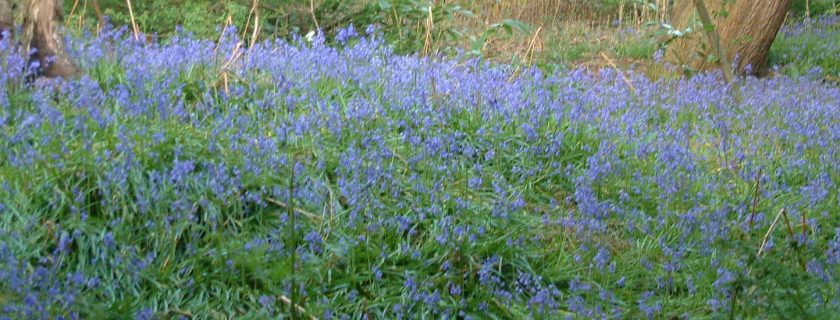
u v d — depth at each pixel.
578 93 7.82
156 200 4.70
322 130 5.90
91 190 4.74
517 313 4.68
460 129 6.52
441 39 10.24
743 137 7.57
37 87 5.50
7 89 5.36
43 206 4.67
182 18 9.62
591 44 11.93
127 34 8.12
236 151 5.21
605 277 4.99
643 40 11.78
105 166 4.80
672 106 8.09
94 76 6.07
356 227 5.00
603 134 6.97
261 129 5.66
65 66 6.01
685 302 4.86
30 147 4.74
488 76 7.65
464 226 5.23
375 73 7.06
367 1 11.12
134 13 9.73
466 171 5.97
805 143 7.40
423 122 6.25
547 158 6.58
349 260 4.79
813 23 14.57
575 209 5.98
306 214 5.03
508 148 6.45
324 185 5.29
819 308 4.29
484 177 6.00
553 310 4.69
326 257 4.77
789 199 6.49
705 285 5.03
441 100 6.76
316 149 5.65
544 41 11.77
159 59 6.47
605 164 6.24
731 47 10.93
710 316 4.58
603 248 5.02
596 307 4.63
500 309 4.73
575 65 10.74
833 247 5.48
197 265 4.52
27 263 4.28
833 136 7.66
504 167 6.33
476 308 4.69
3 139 4.86
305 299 4.40
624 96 8.05
